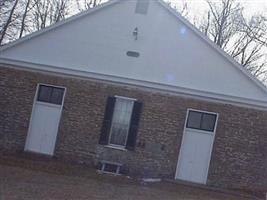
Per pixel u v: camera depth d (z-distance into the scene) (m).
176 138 19.73
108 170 19.75
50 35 20.55
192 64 20.05
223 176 19.62
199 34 20.03
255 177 19.58
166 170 19.66
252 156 19.66
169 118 19.83
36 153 20.16
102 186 15.63
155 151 19.72
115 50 20.25
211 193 17.97
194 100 19.91
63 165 19.03
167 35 20.23
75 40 20.42
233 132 19.77
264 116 19.75
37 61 20.44
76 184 15.19
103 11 20.47
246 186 19.56
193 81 19.95
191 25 20.08
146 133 19.78
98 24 20.44
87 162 19.91
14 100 20.44
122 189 15.64
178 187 18.22
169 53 20.16
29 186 13.42
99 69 20.20
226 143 19.70
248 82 19.89
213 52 20.08
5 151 20.14
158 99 19.92
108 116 19.97
